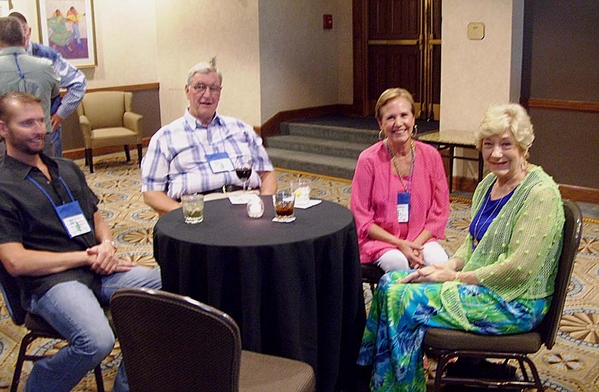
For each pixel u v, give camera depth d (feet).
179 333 5.72
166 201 11.30
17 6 24.71
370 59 28.22
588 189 19.12
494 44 19.52
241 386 6.70
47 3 25.39
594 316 12.09
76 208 8.99
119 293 5.89
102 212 19.42
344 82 28.96
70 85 17.29
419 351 7.99
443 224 10.43
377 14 27.55
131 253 15.87
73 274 8.59
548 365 10.34
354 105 28.86
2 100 8.41
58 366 8.08
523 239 7.64
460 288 7.95
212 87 11.60
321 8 27.71
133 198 21.03
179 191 11.50
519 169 8.02
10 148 8.60
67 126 26.78
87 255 8.75
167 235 8.39
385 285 8.41
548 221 7.54
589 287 13.42
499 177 8.11
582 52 18.56
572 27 18.61
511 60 19.30
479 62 19.94
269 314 8.19
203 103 11.60
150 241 16.78
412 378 8.04
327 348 8.64
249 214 9.21
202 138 11.80
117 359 10.70
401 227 10.32
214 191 11.71
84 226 9.00
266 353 8.37
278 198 8.88
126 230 17.69
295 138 26.12
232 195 10.95
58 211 8.82
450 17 20.33
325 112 28.78
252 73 26.00
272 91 26.40
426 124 25.96
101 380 8.80
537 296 7.75
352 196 10.37
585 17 18.34
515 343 7.71
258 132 26.32
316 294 8.42
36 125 8.47
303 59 27.37
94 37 26.96
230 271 7.99
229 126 12.12
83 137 24.61
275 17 25.91
